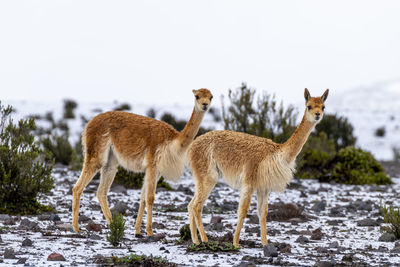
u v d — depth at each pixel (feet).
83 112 321.73
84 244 58.29
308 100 61.62
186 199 101.55
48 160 86.74
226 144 61.31
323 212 93.50
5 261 47.88
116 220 59.67
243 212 59.36
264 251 55.57
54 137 159.84
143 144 70.18
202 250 57.06
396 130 342.03
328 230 75.10
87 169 70.69
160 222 77.66
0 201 77.56
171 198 102.89
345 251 59.06
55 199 93.35
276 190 60.49
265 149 60.03
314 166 146.30
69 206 86.89
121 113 73.61
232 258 53.52
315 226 78.59
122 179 115.65
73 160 141.28
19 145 84.74
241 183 60.44
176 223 77.41
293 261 52.54
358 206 98.94
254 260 52.34
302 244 63.46
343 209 96.32
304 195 111.24
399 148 266.57
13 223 68.69
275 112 138.51
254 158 59.52
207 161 62.03
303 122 60.54
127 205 91.04
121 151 71.36
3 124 83.41
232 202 100.42
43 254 51.62
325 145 178.40
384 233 69.46
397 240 67.77
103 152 71.51
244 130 139.03
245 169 59.72
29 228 65.98
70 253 52.75
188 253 55.88
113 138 71.82
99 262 49.16
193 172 63.21
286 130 133.39
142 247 58.54
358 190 124.16
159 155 69.51
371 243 65.16
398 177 160.15
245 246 61.31
